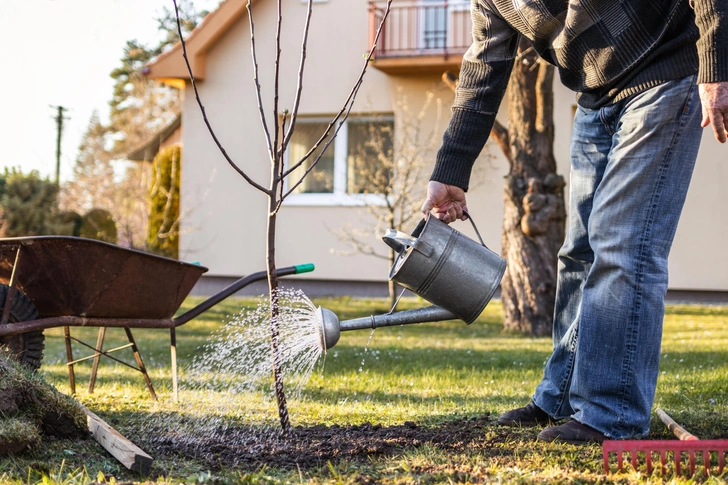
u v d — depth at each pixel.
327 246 13.09
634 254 2.62
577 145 2.97
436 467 2.38
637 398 2.64
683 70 2.57
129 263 3.45
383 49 12.80
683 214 11.95
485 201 12.44
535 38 2.87
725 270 11.78
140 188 19.70
